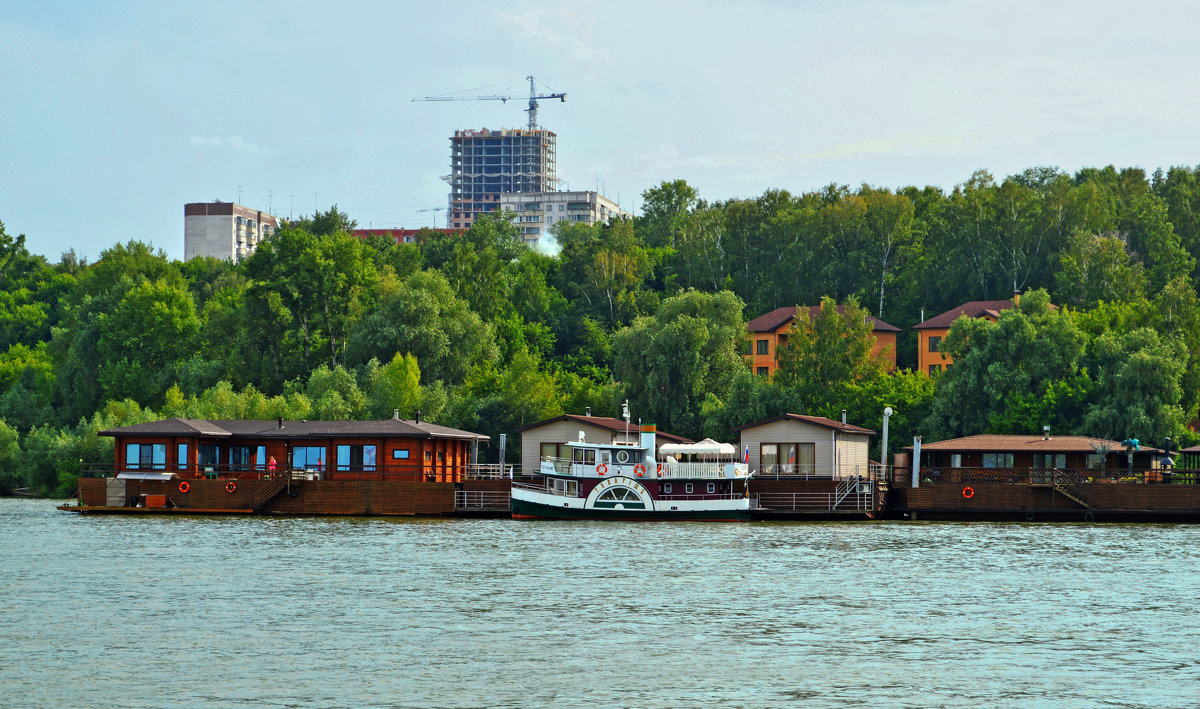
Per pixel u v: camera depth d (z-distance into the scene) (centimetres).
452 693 6259
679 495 15938
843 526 15212
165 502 16862
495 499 16600
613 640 7531
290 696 6188
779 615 8394
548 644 7400
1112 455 16788
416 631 7769
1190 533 14188
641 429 16100
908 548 12456
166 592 9288
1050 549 12362
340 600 8938
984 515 16012
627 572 10488
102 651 7144
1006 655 7162
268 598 9019
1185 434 18988
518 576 10219
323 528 14688
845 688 6400
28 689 6288
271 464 17350
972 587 9681
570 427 17762
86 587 9525
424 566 10850
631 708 6025
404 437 17038
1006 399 19925
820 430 16938
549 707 6025
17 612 8388
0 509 18388
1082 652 7244
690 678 6588
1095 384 19750
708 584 9794
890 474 16725
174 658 6975
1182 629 7944
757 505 16262
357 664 6856
